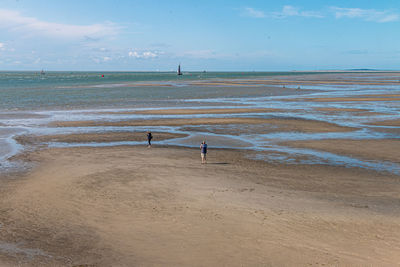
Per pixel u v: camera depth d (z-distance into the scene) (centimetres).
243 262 1213
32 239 1424
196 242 1360
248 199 1805
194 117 4931
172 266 1205
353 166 2539
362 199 1841
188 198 1823
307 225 1480
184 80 18075
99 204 1769
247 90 10206
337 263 1189
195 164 2538
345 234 1396
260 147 3145
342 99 7412
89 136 3641
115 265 1223
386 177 2281
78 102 6956
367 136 3625
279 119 4725
